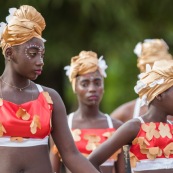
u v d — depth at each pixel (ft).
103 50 77.25
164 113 39.04
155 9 80.53
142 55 53.67
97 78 47.39
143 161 38.55
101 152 38.42
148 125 38.65
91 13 76.28
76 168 35.55
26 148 34.42
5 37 34.63
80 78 47.42
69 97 75.77
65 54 76.74
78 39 77.82
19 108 34.42
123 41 76.89
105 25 77.41
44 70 79.56
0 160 34.17
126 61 76.23
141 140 38.40
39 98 35.06
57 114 35.50
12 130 34.17
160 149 38.63
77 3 76.84
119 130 38.55
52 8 76.69
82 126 47.16
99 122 47.21
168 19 80.89
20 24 34.47
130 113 51.93
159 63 39.19
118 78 75.56
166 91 38.70
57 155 45.85
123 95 75.46
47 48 76.59
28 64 34.50
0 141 34.17
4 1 71.61
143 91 39.17
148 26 79.46
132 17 77.36
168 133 38.81
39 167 34.53
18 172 34.24
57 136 35.63
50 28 77.66
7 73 35.01
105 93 75.72
